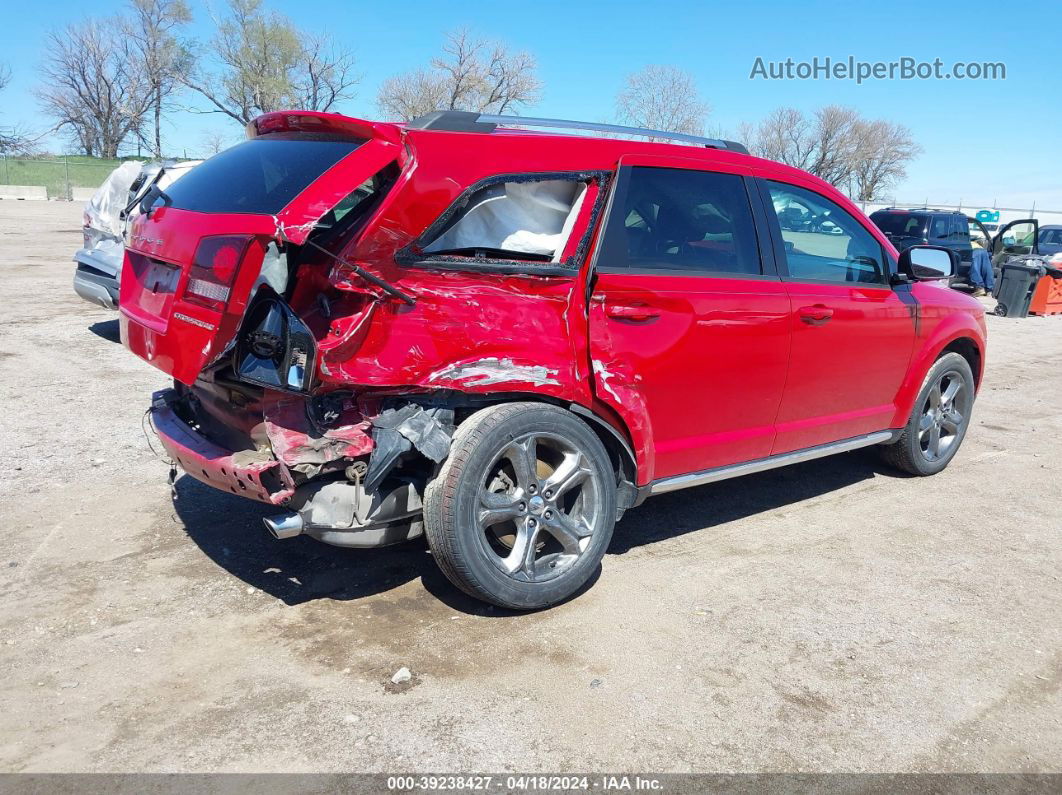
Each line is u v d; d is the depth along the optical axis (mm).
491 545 3604
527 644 3365
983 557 4430
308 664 3170
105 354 8234
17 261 15648
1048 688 3229
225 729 2781
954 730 2945
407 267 3219
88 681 3029
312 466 3105
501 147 3453
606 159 3736
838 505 5129
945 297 5445
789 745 2824
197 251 3131
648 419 3809
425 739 2762
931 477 5727
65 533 4246
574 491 3719
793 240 4473
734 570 4148
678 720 2924
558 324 3512
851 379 4797
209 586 3756
